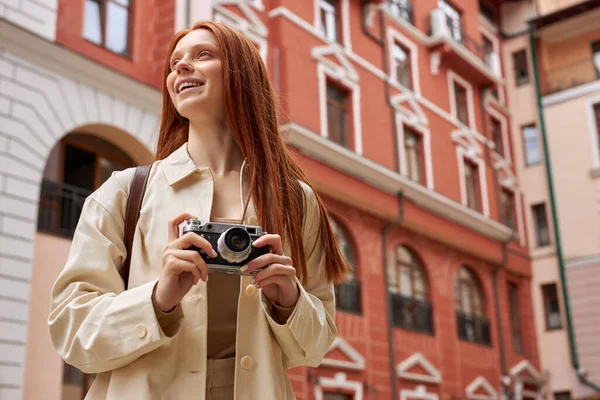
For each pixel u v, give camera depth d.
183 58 1.77
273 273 1.46
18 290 9.13
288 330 1.55
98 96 10.98
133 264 1.61
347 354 14.66
